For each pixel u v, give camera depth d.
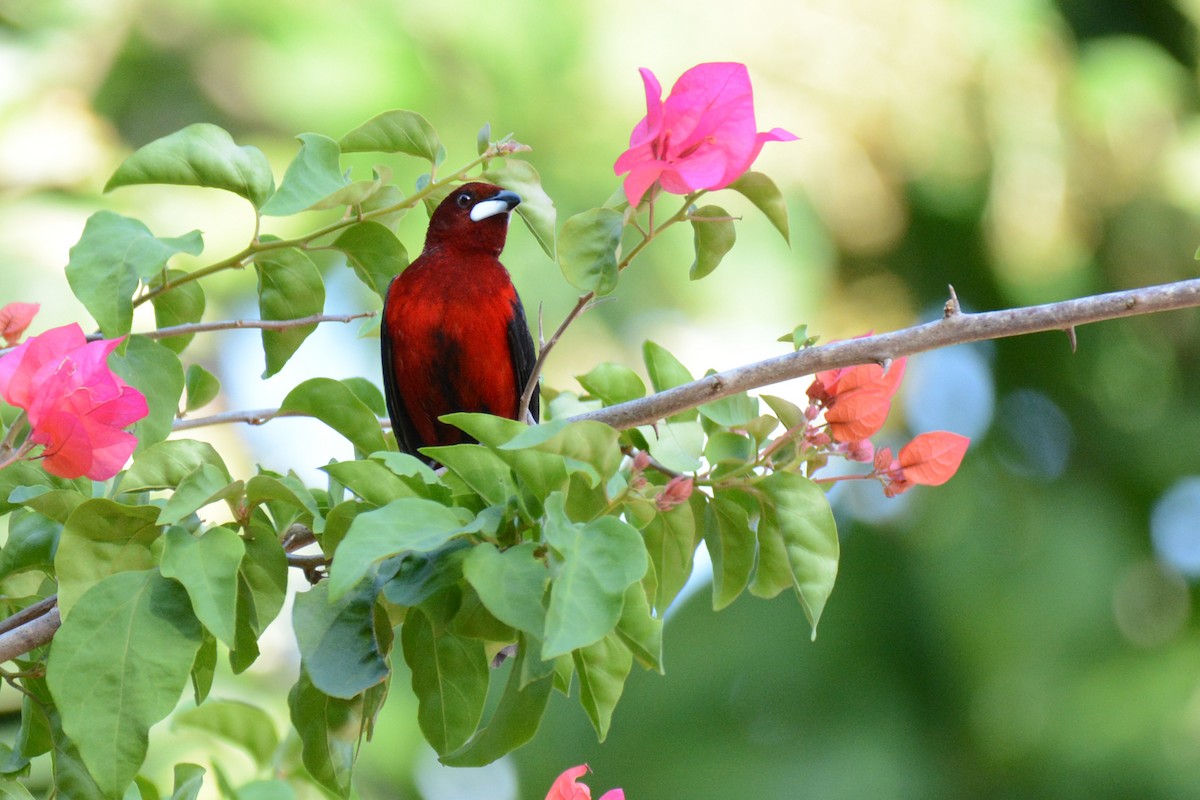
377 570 3.56
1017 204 14.15
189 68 12.60
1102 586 14.27
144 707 3.12
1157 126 14.27
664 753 13.40
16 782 3.78
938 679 13.84
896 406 14.89
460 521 3.23
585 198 12.43
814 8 13.66
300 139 4.38
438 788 12.98
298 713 3.65
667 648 13.77
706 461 4.36
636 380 4.71
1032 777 13.57
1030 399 15.29
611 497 3.38
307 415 3.87
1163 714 13.73
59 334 3.52
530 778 13.47
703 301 12.77
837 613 13.89
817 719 13.60
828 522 3.82
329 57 12.19
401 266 4.79
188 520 3.40
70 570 3.36
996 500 14.55
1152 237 14.27
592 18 12.96
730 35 13.48
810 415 4.05
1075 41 14.71
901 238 14.20
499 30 12.52
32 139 12.45
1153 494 14.95
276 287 4.77
